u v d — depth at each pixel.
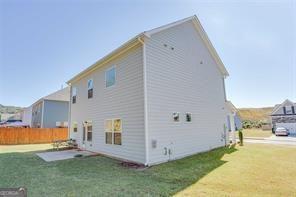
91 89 13.20
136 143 8.35
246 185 5.07
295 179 5.62
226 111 15.28
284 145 14.31
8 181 5.62
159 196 4.27
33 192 4.64
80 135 14.29
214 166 7.45
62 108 25.05
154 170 6.89
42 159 9.57
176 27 10.57
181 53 10.70
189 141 10.30
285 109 29.20
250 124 42.41
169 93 9.39
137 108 8.48
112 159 9.43
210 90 13.22
